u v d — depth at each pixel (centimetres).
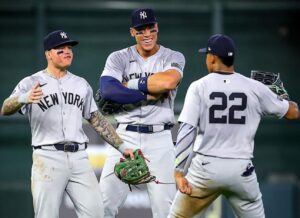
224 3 5156
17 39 5078
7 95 5075
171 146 2512
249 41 5197
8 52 5081
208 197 2309
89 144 3656
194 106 2228
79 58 5100
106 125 2423
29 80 2356
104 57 5116
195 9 5122
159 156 2483
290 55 5200
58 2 5091
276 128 5169
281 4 5178
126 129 2502
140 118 2486
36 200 2344
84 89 2395
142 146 2488
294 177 5125
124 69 2514
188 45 5144
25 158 5047
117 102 2447
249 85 2253
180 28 5141
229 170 2234
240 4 5166
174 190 2505
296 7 5175
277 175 5047
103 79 2477
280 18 5203
